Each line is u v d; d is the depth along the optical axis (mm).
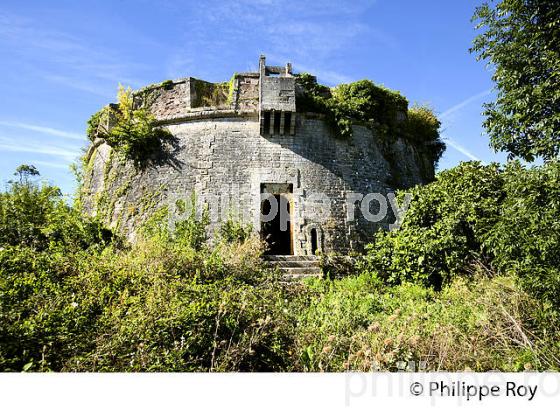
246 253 9148
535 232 5207
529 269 5414
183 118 14062
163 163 13828
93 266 6566
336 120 14203
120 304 5418
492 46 6133
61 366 4434
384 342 4754
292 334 5512
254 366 5004
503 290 6398
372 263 10812
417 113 17297
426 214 10469
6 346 4336
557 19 5500
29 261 6219
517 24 5914
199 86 14484
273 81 13445
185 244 11211
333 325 5613
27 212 10203
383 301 7520
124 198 14148
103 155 15836
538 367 4738
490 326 5551
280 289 7926
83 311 5164
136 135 13742
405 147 16297
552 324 5473
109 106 14609
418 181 16219
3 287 5281
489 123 6309
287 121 13711
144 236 12477
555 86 5613
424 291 8688
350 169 14219
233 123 13906
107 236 10938
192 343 4887
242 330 5301
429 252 9594
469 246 9438
